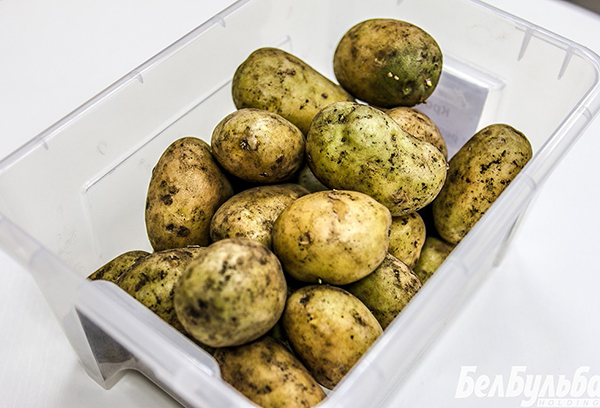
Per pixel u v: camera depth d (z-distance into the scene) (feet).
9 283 1.95
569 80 1.94
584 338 1.87
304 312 1.48
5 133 2.22
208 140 2.17
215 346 1.45
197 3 2.64
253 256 1.40
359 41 1.94
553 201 2.17
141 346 1.37
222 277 1.36
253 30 2.12
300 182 1.82
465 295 1.86
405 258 1.75
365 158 1.61
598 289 1.97
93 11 2.60
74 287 1.43
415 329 1.38
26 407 1.72
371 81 1.94
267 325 1.43
